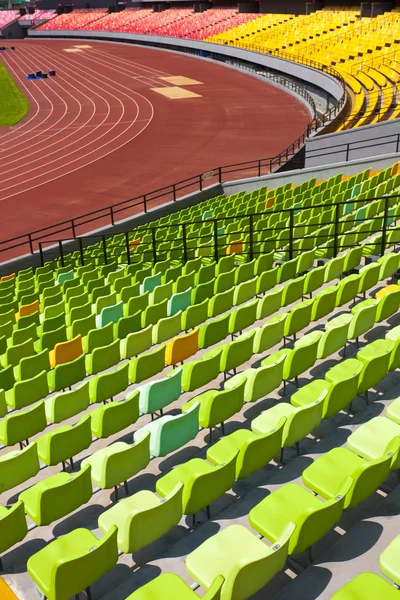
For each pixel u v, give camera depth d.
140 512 4.45
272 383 6.86
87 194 25.33
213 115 39.22
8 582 5.05
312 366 7.73
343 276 11.41
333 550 4.68
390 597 3.87
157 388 6.84
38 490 5.51
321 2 55.72
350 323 7.86
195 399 6.81
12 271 18.48
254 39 55.91
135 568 4.93
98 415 6.72
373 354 7.27
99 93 51.72
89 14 103.56
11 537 4.84
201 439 6.69
